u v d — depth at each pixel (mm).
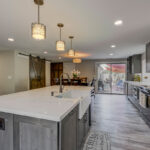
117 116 3451
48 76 8336
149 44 3441
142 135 2387
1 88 5219
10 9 1768
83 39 3311
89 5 1654
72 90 2777
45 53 5621
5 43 3826
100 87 7715
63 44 2250
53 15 1949
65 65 8414
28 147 1166
